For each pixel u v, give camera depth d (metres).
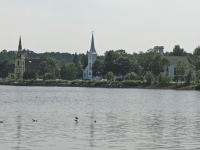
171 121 100.31
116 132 82.75
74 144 70.81
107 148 68.12
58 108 137.62
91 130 84.94
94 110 130.00
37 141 72.88
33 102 171.00
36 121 97.88
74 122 96.88
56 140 73.94
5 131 82.56
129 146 69.69
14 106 146.38
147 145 70.50
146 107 143.88
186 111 127.69
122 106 148.62
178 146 69.75
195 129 87.12
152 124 94.50
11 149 66.75
